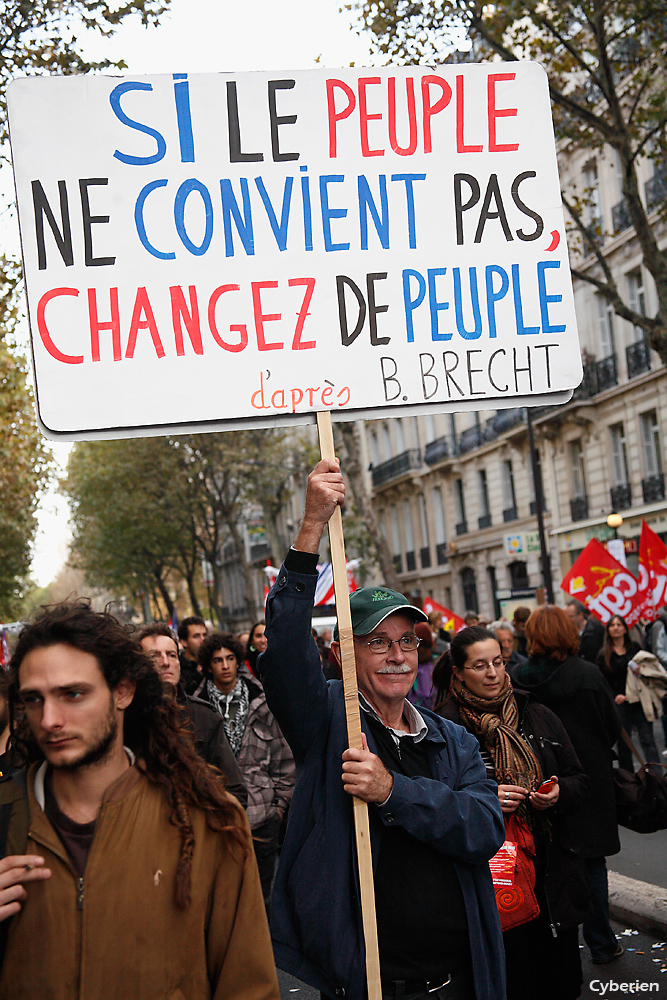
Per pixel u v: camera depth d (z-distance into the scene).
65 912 2.34
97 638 2.40
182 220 3.49
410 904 3.14
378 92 3.63
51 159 3.44
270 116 3.57
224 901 2.46
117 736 2.46
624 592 12.61
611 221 28.06
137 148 3.48
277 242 3.53
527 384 3.62
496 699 4.61
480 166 3.67
